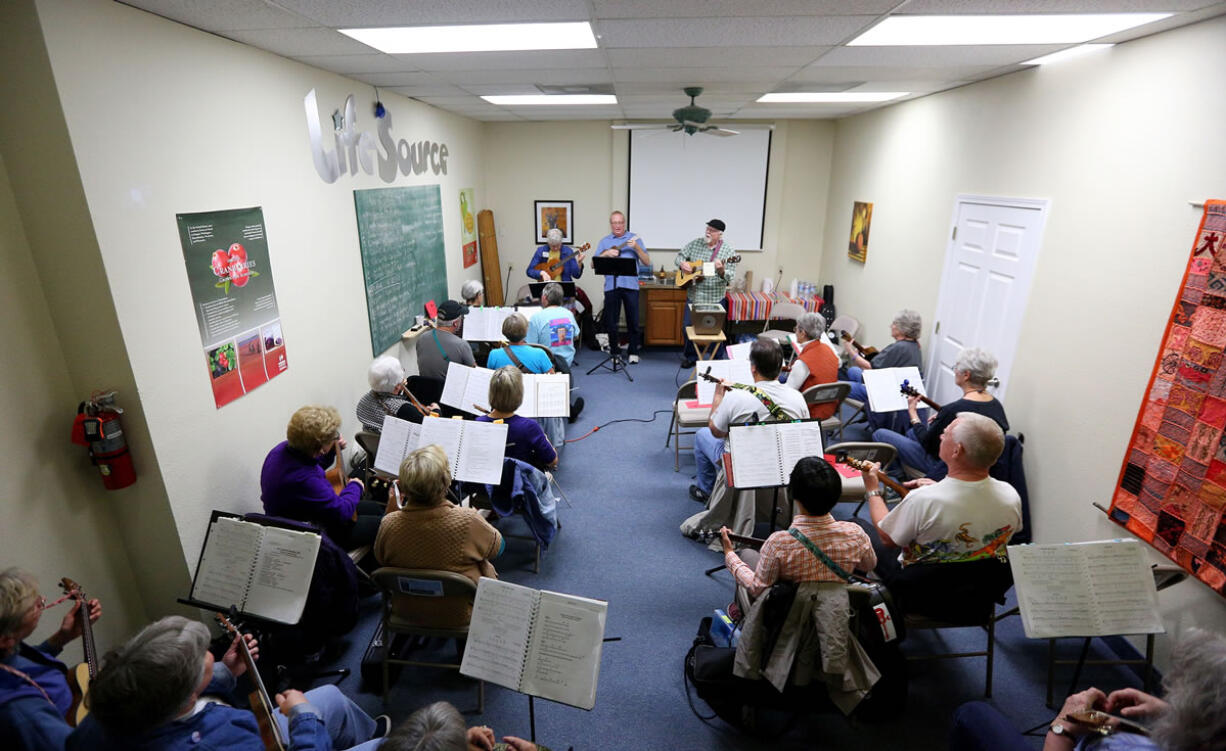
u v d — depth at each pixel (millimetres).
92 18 1898
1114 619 1882
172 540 2334
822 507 1894
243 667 1646
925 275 4555
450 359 4062
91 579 2191
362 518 2744
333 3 2047
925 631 2695
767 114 6191
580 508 3688
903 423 3873
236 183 2670
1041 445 3098
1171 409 2260
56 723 1392
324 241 3490
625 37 2590
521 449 2926
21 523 1943
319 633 2312
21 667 1456
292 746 1438
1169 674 1108
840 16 2225
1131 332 2502
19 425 1927
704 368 3762
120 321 2037
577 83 3957
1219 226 2082
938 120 4348
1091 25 2336
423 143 5082
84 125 1882
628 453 4430
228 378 2621
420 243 5031
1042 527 3078
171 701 1209
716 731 2195
